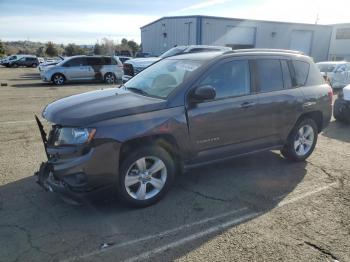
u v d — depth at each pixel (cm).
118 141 354
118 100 400
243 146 464
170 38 3425
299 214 381
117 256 303
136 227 350
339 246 321
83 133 345
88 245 317
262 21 3334
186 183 462
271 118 482
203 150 425
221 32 3164
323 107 552
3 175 474
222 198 418
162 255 305
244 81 455
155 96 415
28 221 357
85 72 1959
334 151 620
